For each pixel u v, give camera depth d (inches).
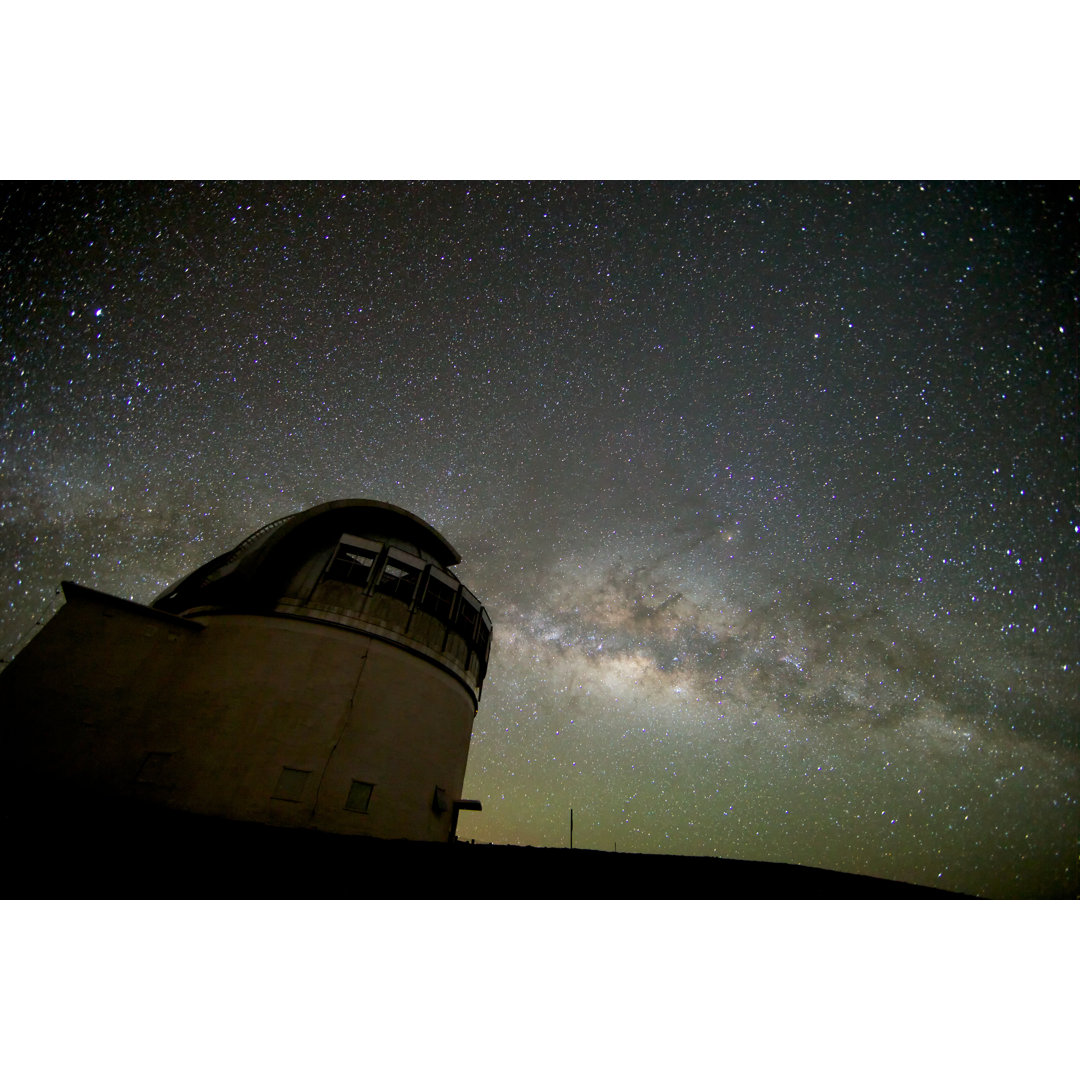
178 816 389.1
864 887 385.7
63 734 451.2
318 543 604.4
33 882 204.2
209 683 505.4
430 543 687.1
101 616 501.4
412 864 307.7
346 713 510.3
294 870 259.8
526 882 287.4
